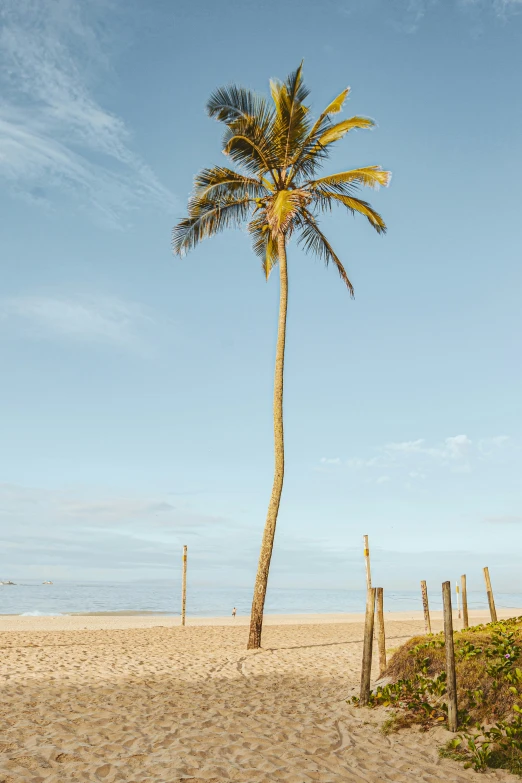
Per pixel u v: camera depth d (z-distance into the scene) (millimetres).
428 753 6770
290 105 16438
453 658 7273
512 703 7109
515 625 9680
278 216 15289
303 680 11312
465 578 15219
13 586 135875
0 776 5730
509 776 6035
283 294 17047
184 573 26203
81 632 20891
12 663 12547
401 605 78500
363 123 16453
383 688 8742
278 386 16562
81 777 5793
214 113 16453
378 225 17578
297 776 5941
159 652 14852
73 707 8586
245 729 7629
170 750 6672
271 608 72312
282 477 16203
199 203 17375
